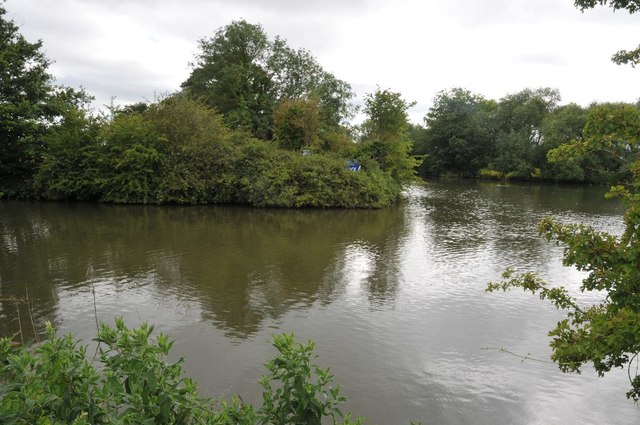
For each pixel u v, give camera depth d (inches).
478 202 1155.3
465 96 2876.5
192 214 823.7
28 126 953.5
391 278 428.1
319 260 492.1
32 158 1012.5
